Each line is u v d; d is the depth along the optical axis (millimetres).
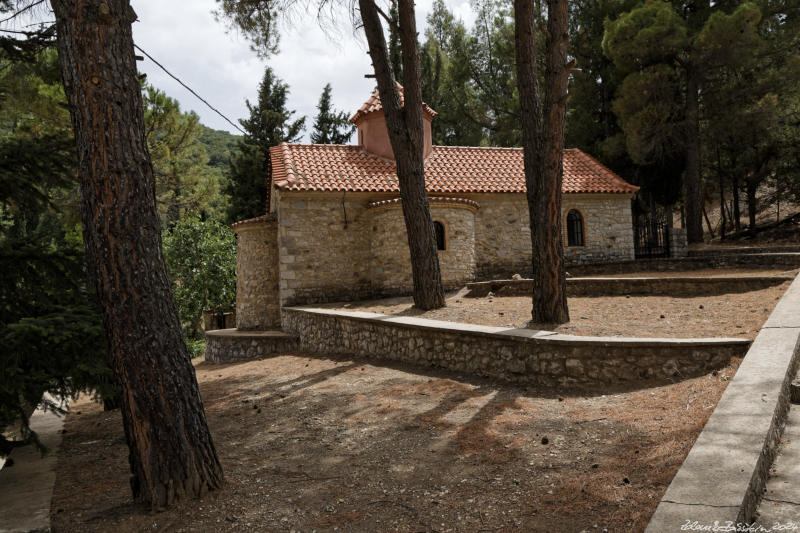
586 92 24625
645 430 4781
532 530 3389
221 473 4609
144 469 4215
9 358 4359
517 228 18297
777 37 20578
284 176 16438
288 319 15336
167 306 4344
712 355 6270
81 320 4840
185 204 24484
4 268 5328
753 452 3297
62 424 7660
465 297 14242
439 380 7977
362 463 4973
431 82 31609
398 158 11945
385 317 10664
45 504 4359
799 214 26531
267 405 7691
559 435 5086
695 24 22016
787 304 6969
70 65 4148
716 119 21594
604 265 17469
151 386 4184
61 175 5793
